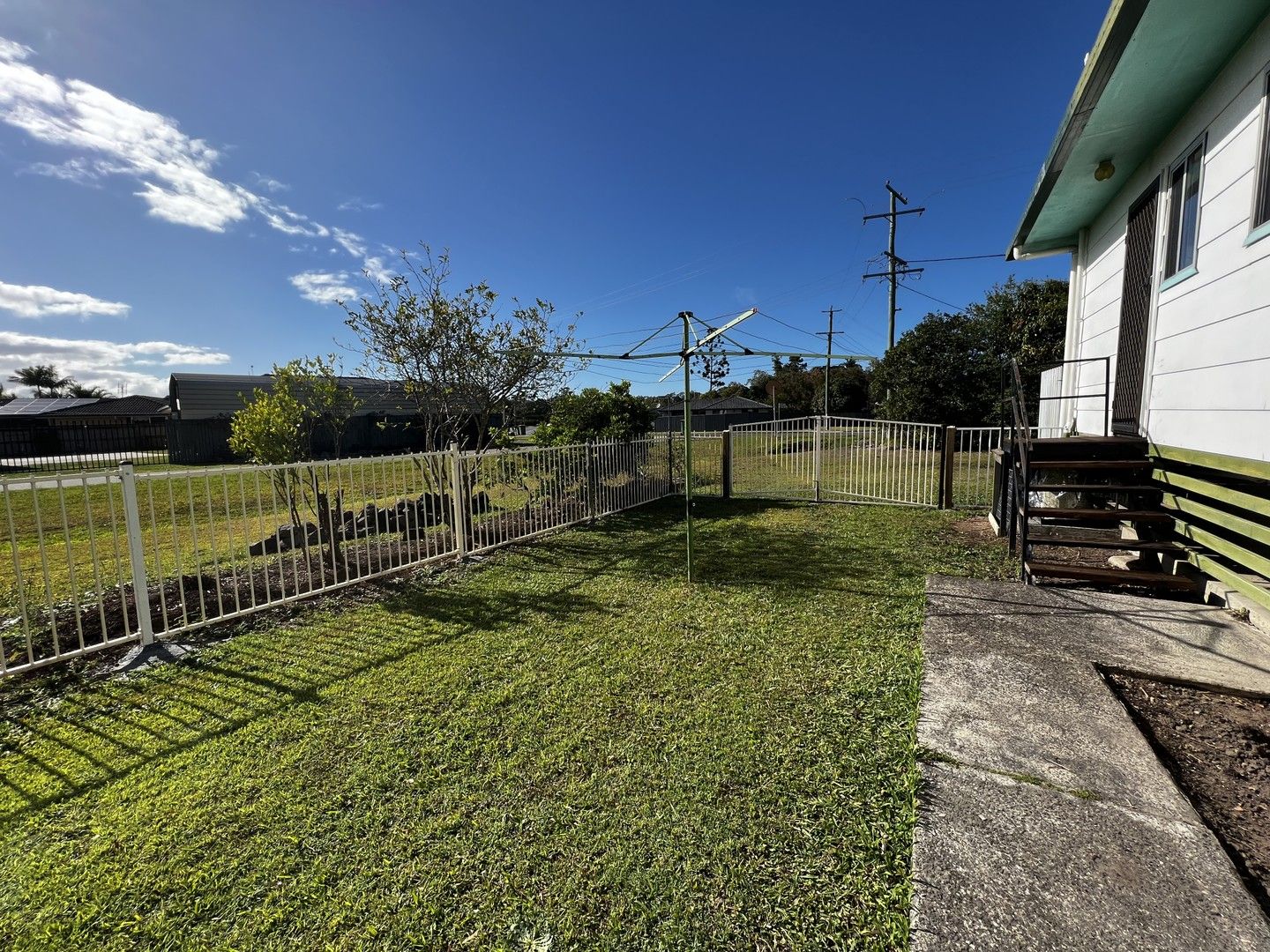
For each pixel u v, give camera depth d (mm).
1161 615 3676
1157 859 1723
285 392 5516
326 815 2082
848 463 9359
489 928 1604
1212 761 2273
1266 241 3346
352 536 6621
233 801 2178
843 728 2521
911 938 1503
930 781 2123
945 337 18453
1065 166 5426
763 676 3045
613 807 2066
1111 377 6309
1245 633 3354
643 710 2730
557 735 2543
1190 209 4398
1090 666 3000
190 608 4320
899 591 4352
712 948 1519
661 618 3967
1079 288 7461
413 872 1811
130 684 3152
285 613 4234
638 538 6602
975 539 6078
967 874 1694
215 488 12883
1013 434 5555
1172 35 3547
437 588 4797
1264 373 3346
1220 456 3820
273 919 1663
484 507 6703
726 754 2361
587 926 1599
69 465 21422
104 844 1977
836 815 1984
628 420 9461
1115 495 5535
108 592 4770
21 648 3643
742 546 6047
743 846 1861
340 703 2904
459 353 6914
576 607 4238
